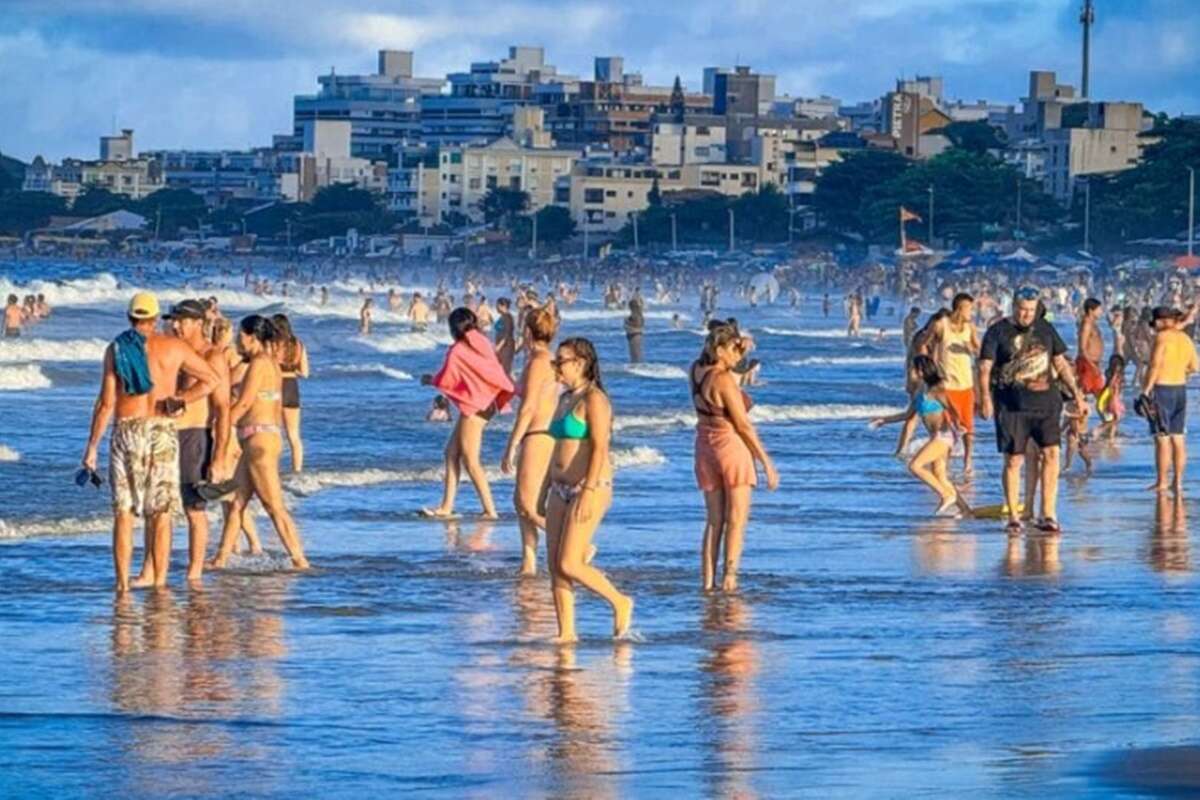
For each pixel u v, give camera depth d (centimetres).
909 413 4775
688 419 7412
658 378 10875
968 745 2108
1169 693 2409
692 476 5347
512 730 2203
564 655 2694
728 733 2186
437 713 2298
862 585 3366
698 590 3303
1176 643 2784
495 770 2000
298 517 4297
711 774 1973
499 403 4297
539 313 3503
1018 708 2319
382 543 3891
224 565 3528
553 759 2053
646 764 2027
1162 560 3712
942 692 2420
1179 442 4738
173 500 3244
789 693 2420
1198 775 1933
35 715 2267
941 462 4478
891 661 2644
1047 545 3934
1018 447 4088
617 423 7156
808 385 10275
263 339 3506
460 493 4838
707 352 3284
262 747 2108
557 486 2809
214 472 3325
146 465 3209
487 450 5828
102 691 2416
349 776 1973
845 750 2089
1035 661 2638
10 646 2723
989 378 4100
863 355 14762
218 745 2116
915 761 2025
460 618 3011
